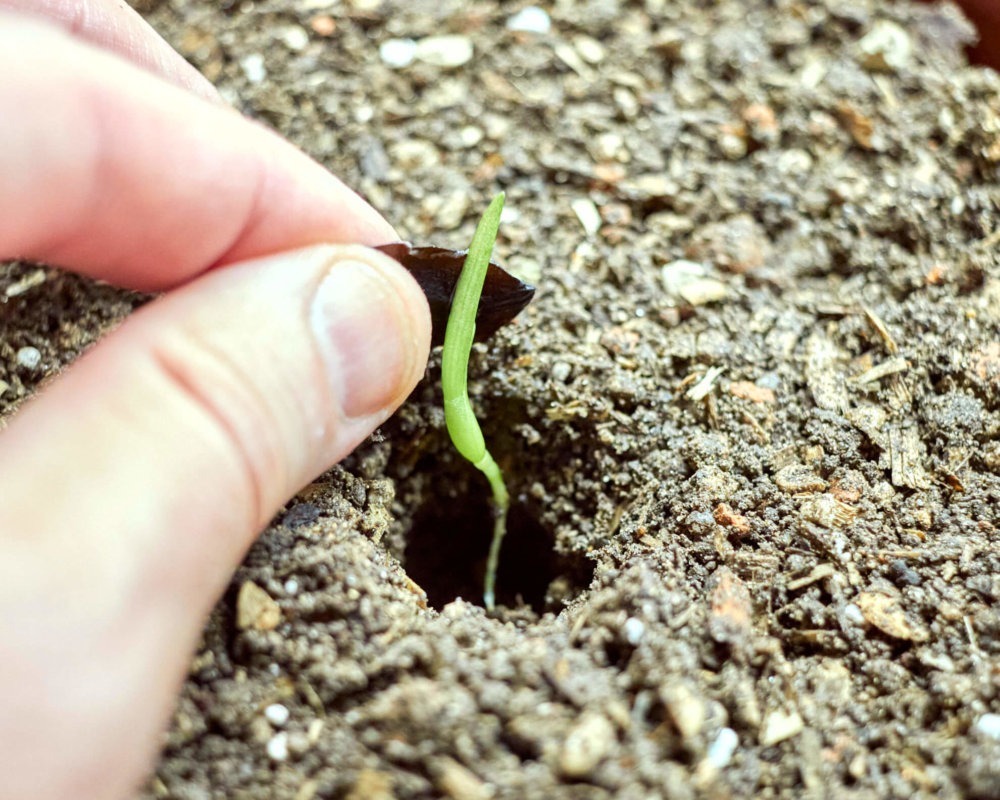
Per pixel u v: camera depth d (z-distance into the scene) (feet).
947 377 0.50
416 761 0.38
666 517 0.47
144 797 0.39
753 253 0.54
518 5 0.63
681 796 0.38
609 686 0.40
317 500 0.44
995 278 0.52
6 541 0.35
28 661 0.34
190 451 0.37
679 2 0.63
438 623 0.42
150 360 0.37
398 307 0.42
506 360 0.51
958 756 0.40
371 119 0.59
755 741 0.40
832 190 0.56
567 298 0.53
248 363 0.38
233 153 0.42
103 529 0.35
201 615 0.38
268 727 0.40
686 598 0.43
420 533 0.55
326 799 0.39
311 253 0.41
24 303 0.50
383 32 0.61
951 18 0.62
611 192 0.56
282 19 0.62
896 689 0.41
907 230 0.54
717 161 0.58
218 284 0.40
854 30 0.62
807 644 0.43
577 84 0.60
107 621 0.35
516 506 0.53
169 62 0.50
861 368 0.50
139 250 0.43
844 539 0.45
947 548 0.44
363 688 0.40
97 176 0.40
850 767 0.40
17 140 0.37
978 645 0.42
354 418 0.42
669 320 0.52
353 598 0.41
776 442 0.48
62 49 0.38
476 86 0.60
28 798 0.35
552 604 0.50
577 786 0.38
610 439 0.50
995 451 0.47
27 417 0.37
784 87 0.59
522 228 0.55
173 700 0.38
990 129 0.56
